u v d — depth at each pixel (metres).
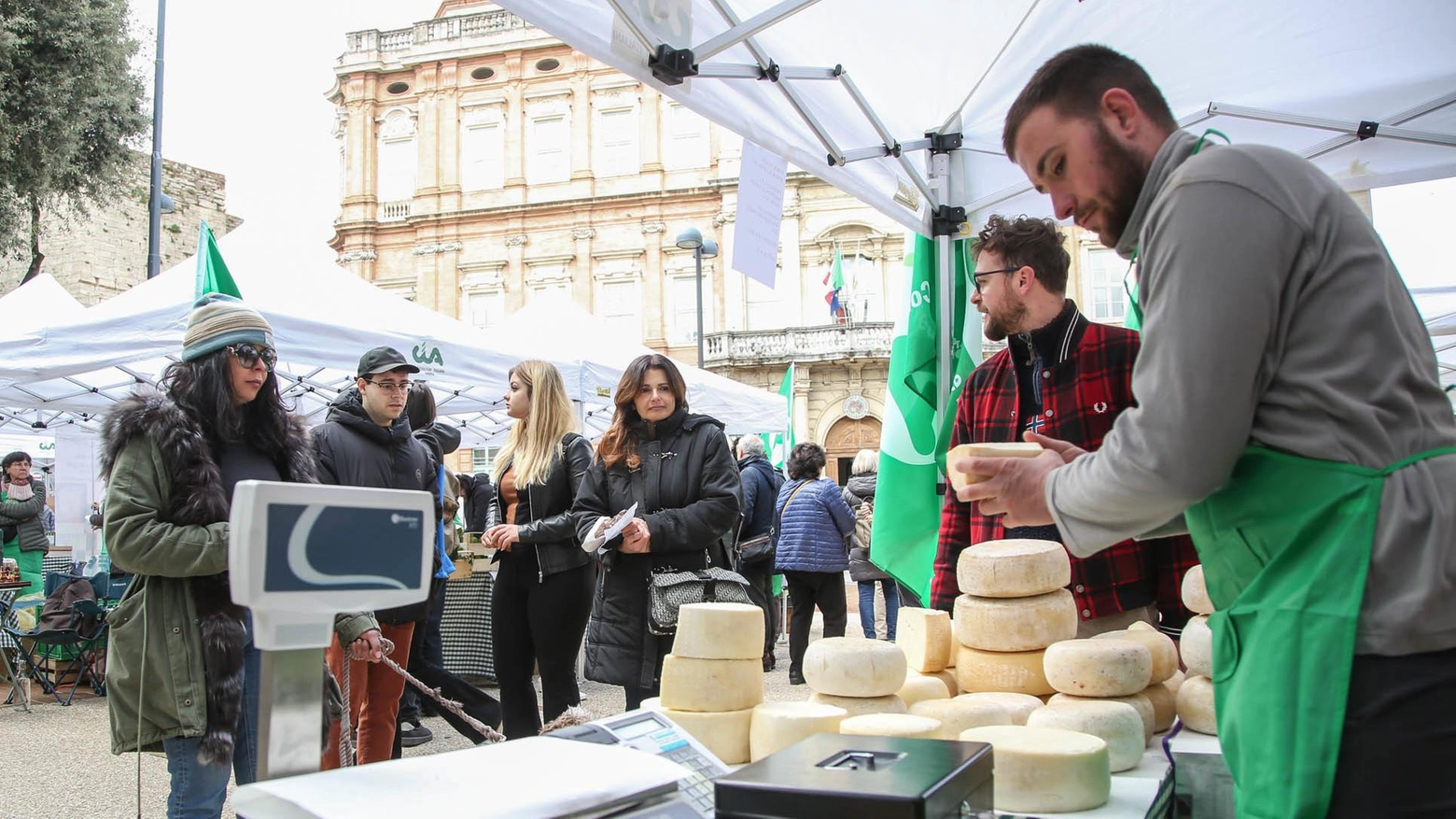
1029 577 2.00
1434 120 3.89
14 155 13.49
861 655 1.77
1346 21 3.47
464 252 30.47
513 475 4.12
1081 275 24.97
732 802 0.94
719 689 1.76
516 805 0.85
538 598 3.75
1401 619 1.06
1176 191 1.16
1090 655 1.79
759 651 1.83
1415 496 1.08
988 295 2.66
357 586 0.91
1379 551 1.08
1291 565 1.14
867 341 27.25
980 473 1.32
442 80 30.77
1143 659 1.82
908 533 4.28
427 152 30.67
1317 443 1.12
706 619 1.79
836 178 3.81
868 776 0.95
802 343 27.62
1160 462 1.11
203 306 2.60
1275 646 1.12
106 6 14.46
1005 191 4.30
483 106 30.67
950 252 4.49
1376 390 1.12
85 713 6.49
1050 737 1.56
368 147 31.06
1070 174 1.35
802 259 28.48
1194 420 1.09
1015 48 3.66
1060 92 1.32
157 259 13.52
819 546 7.04
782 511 7.26
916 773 0.96
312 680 0.90
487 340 7.54
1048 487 1.27
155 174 13.60
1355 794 1.06
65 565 9.78
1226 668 1.21
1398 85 3.83
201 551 2.33
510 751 1.04
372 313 6.65
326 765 2.88
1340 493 1.10
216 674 2.39
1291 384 1.13
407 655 3.70
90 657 7.19
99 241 23.56
